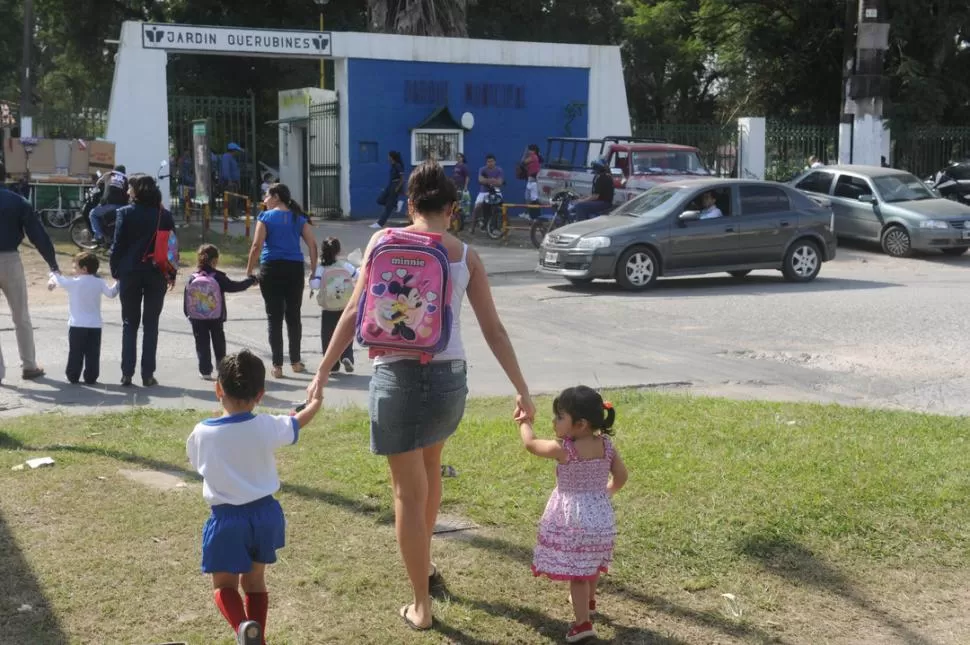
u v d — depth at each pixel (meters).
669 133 28.30
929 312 13.25
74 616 4.24
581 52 27.78
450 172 26.78
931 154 31.38
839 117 35.78
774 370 9.97
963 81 33.84
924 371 9.87
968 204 25.70
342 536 5.16
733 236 16.16
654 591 4.60
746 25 35.03
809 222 16.70
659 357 10.61
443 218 4.22
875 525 5.30
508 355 4.23
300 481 5.94
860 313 13.27
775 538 5.12
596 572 4.16
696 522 5.28
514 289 15.89
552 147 24.28
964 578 4.80
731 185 16.45
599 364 10.22
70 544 4.97
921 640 4.24
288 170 28.97
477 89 26.92
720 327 12.39
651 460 6.27
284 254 9.22
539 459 6.35
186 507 5.50
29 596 4.40
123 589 4.50
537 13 38.22
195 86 35.31
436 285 3.94
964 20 31.31
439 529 5.28
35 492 5.69
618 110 28.33
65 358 10.15
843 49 34.16
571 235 15.79
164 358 10.16
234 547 3.79
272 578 4.65
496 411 7.86
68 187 20.84
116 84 23.08
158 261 8.75
